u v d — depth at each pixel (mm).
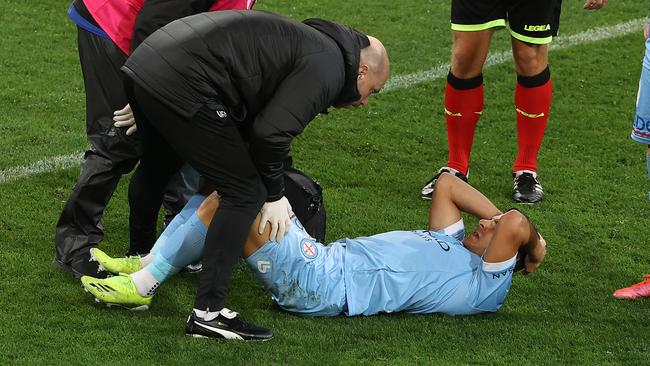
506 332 15961
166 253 15633
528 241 16500
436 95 26984
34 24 29578
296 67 14234
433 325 16078
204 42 14148
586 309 17078
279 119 14023
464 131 22031
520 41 21312
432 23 31625
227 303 16625
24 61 27156
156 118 14562
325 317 16188
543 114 21719
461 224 17578
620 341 15836
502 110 26297
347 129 24656
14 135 23109
